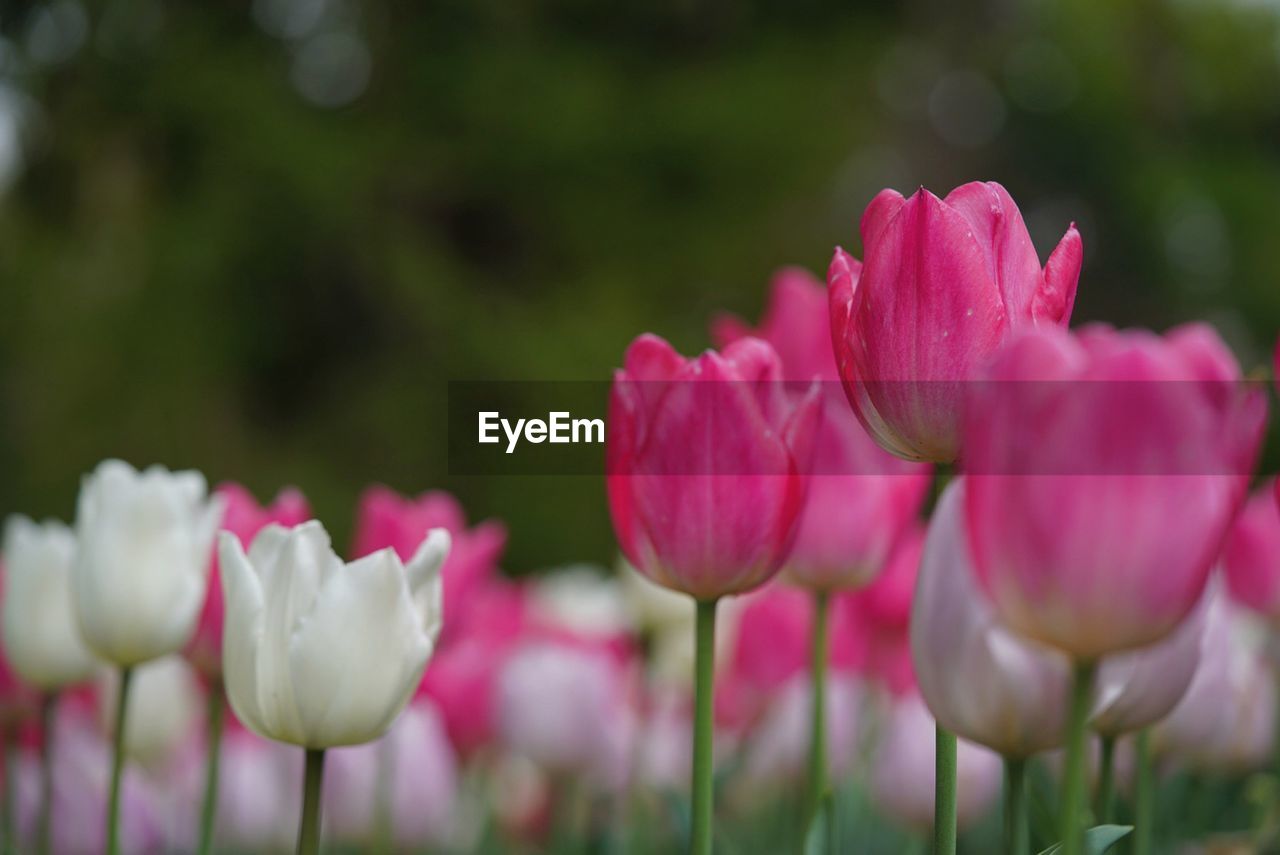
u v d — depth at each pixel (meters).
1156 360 0.95
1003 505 0.96
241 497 1.25
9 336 7.07
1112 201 14.45
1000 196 1.03
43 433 7.04
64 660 1.27
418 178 7.84
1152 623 0.95
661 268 8.04
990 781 1.39
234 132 7.29
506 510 6.98
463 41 8.09
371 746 1.44
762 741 1.67
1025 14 11.79
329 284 7.58
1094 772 1.29
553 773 1.65
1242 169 14.84
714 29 8.45
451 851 1.70
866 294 1.03
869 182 10.81
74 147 7.25
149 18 7.52
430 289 7.50
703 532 1.08
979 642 1.03
